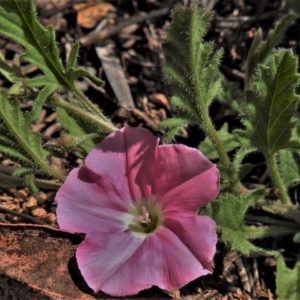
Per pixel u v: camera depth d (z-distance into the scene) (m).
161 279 0.12
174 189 0.13
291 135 0.14
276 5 0.21
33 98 0.15
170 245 0.13
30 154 0.15
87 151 0.17
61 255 0.13
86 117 0.15
